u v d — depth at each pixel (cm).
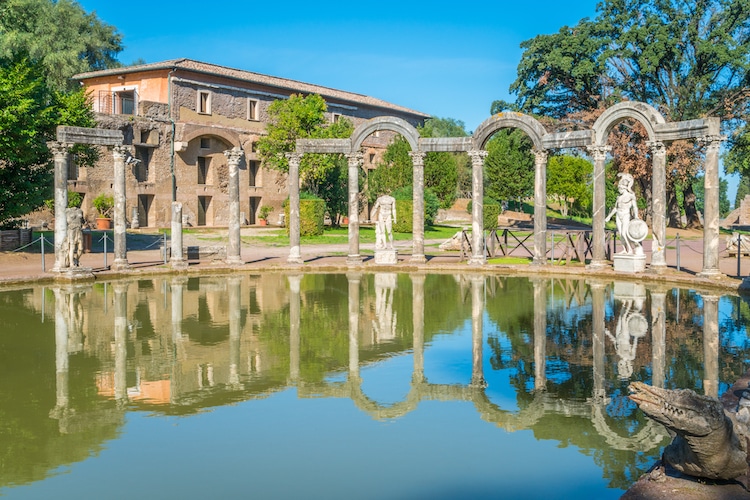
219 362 1333
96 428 963
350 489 766
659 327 1627
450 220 7400
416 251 3073
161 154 5281
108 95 5575
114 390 1146
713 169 2406
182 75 5356
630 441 909
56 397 1105
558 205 9438
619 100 5175
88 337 1548
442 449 886
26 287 2369
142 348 1445
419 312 1892
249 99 5916
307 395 1123
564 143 2811
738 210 8794
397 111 7319
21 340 1512
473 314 1852
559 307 1945
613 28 5422
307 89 6350
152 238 4378
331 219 5750
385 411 1041
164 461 848
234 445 899
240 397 1111
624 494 702
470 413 1030
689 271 2666
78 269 2520
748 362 1276
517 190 7794
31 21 5300
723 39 5091
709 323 1669
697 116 5184
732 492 695
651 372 1218
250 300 2111
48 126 3378
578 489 762
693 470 715
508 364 1312
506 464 836
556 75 5597
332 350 1440
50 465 834
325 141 3083
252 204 6078
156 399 1097
